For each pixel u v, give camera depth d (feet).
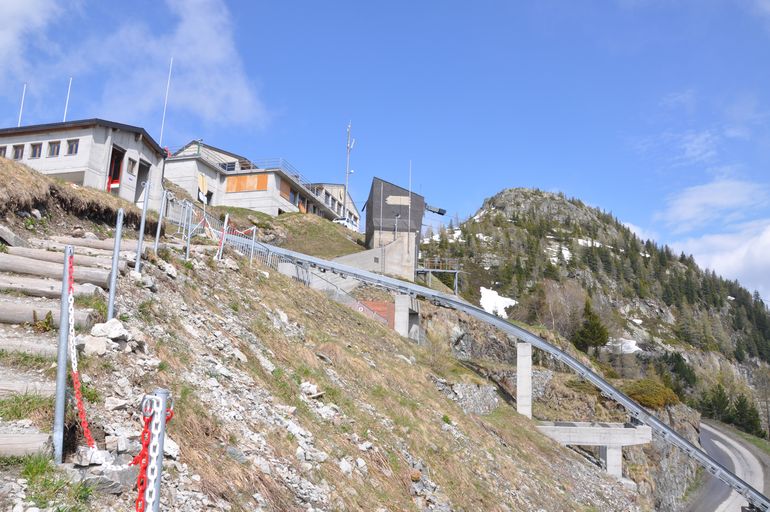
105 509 19.01
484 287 459.73
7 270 33.91
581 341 297.53
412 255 204.54
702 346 492.13
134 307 35.24
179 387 29.45
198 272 53.16
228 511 23.38
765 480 192.24
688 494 171.83
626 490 110.63
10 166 47.44
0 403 21.25
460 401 94.63
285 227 206.18
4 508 16.87
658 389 191.52
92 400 23.80
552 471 90.89
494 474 60.85
